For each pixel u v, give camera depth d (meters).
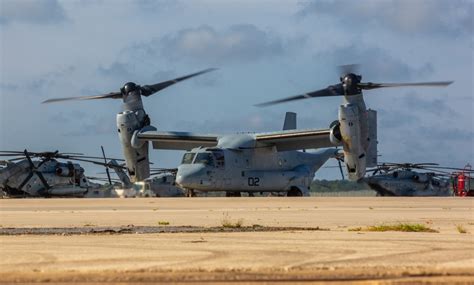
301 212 58.16
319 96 99.62
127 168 116.06
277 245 26.20
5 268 19.70
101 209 66.50
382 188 139.62
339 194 155.00
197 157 108.19
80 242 28.06
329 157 123.88
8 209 67.50
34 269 19.41
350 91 99.50
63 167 127.38
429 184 141.50
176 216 52.44
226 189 109.06
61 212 60.47
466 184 143.00
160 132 113.12
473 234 32.69
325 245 26.22
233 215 53.47
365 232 34.16
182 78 116.19
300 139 109.00
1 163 124.12
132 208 68.50
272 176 112.50
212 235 31.97
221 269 19.12
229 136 112.94
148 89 115.00
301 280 17.16
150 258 22.02
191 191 109.81
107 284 16.78
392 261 20.92
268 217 50.59
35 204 80.00
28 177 124.31
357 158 101.12
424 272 18.44
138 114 114.06
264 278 17.47
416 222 44.59
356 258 21.69
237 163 109.62
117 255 22.92
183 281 17.12
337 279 17.25
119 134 114.19
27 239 30.00
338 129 102.25
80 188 129.75
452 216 52.19
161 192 137.50
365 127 101.06
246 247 25.47
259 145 111.88
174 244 26.83
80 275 18.14
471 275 18.02
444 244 26.56
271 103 98.19
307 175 118.00
